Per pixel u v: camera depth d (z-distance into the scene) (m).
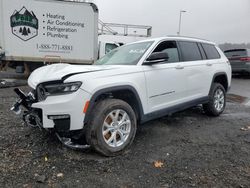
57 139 4.53
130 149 4.28
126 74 4.25
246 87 12.98
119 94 4.32
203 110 6.66
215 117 6.50
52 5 12.47
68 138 4.09
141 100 4.43
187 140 4.75
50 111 3.68
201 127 5.59
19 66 12.88
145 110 4.55
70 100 3.62
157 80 4.71
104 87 3.88
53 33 12.68
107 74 4.02
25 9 12.13
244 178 3.41
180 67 5.24
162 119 6.12
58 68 4.20
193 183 3.27
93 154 4.02
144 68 4.56
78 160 3.82
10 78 13.34
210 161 3.89
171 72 5.02
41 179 3.26
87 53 13.35
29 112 4.02
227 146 4.50
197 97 5.80
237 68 16.30
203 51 6.20
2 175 3.36
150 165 3.74
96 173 3.48
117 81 4.05
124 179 3.35
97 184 3.23
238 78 16.94
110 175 3.44
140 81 4.41
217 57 6.65
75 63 13.30
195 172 3.55
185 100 5.45
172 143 4.59
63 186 3.17
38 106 3.79
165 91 4.90
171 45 5.36
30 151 4.07
